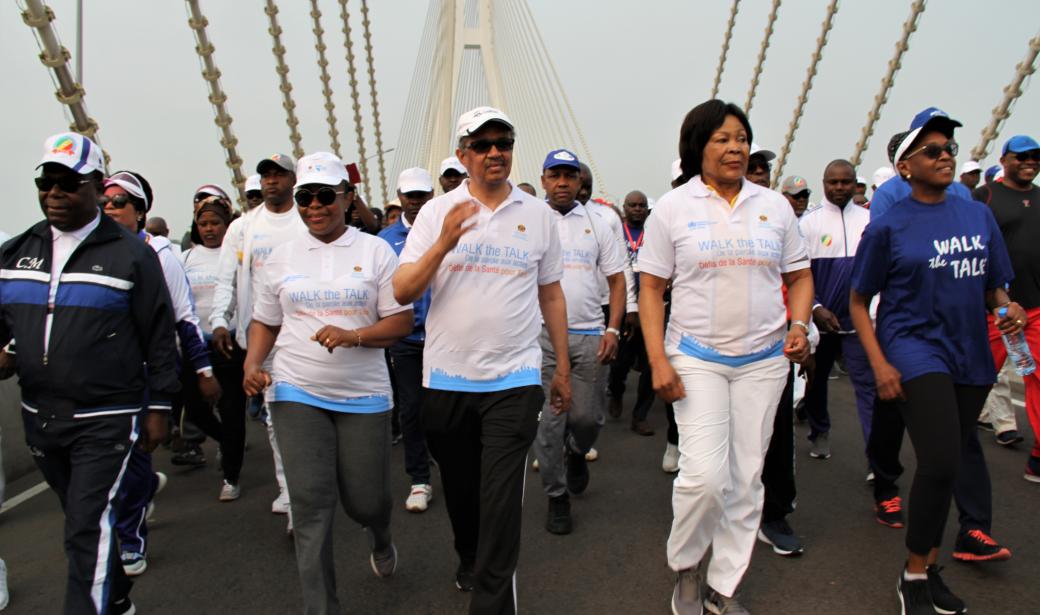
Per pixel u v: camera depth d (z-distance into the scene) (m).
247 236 3.91
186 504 4.45
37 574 3.49
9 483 5.07
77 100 6.73
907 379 2.73
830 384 7.82
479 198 2.62
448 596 3.07
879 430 3.59
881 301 2.93
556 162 3.83
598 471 4.75
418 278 2.39
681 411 2.71
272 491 4.68
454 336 2.55
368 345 2.74
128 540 3.40
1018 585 2.97
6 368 2.84
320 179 2.79
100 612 2.52
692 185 2.79
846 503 4.03
